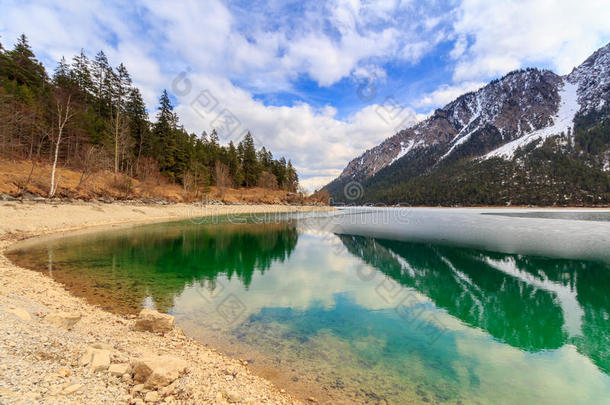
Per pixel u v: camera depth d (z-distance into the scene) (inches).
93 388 174.4
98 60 2573.8
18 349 196.2
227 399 200.2
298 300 510.3
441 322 431.5
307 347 336.8
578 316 462.0
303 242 1200.2
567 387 276.4
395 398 245.9
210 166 3639.3
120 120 2472.9
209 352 301.1
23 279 472.1
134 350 261.4
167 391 187.8
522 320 444.5
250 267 754.8
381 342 359.6
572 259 872.3
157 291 507.8
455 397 253.8
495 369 306.3
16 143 1637.6
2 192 1203.2
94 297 445.7
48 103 1943.9
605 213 3339.1
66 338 241.3
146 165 2466.8
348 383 265.7
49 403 146.3
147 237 1105.4
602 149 7372.1
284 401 223.6
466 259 882.8
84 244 886.4
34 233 983.0
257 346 330.3
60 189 1496.1
